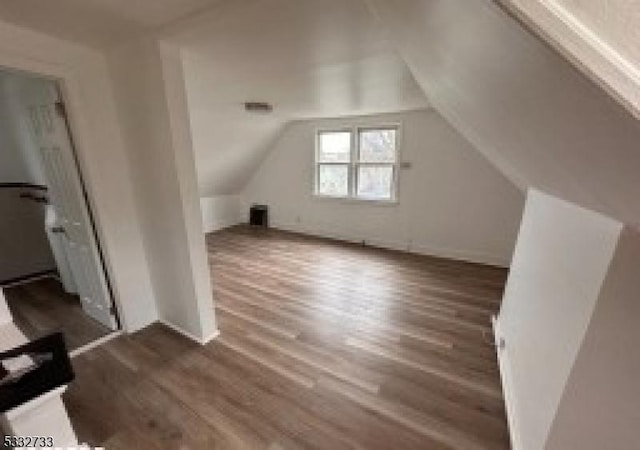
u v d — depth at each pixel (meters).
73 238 2.46
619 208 0.74
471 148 3.75
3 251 3.34
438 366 2.08
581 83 0.39
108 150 2.12
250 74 2.41
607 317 0.91
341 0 1.31
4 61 1.63
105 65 2.04
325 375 1.99
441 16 0.64
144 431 1.60
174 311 2.45
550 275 1.41
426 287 3.27
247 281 3.43
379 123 4.31
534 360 1.42
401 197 4.38
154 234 2.30
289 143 5.24
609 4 0.33
